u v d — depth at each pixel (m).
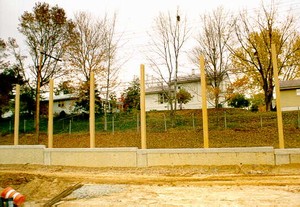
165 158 14.95
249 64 30.73
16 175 13.91
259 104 36.03
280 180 10.82
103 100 33.06
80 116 36.97
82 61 30.78
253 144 18.47
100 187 10.96
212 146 18.95
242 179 11.31
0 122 40.72
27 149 18.20
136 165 15.41
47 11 34.12
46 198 9.99
